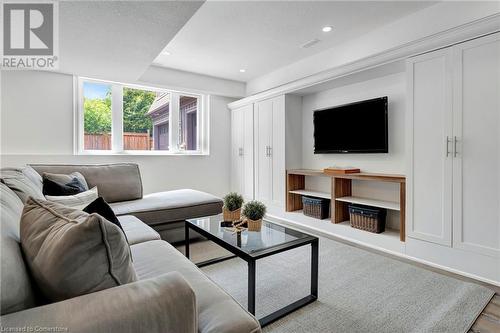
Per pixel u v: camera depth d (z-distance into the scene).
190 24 2.83
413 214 2.49
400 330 1.52
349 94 3.52
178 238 2.87
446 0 2.38
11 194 1.27
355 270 2.30
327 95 3.80
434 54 2.31
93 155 3.84
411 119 2.48
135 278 0.87
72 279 0.70
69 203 2.00
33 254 0.77
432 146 2.35
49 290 0.72
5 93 3.27
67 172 2.94
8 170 1.79
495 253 2.03
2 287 0.62
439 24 2.43
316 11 2.57
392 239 2.70
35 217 0.93
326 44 3.32
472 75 2.10
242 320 0.93
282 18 2.71
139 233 1.90
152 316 0.68
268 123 4.25
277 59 3.83
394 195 3.10
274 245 1.73
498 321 1.59
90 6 1.92
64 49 2.67
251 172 4.60
